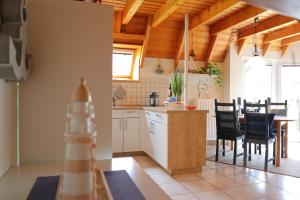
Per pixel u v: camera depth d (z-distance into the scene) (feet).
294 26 16.10
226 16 15.56
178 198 8.36
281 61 19.98
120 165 3.65
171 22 16.31
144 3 13.56
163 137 11.12
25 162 3.92
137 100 17.40
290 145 18.03
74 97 1.83
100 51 4.27
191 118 10.91
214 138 18.38
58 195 2.05
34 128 3.95
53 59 4.02
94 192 1.86
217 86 19.38
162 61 18.03
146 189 2.66
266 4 9.11
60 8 4.06
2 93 3.22
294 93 19.92
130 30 16.03
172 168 10.65
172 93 14.62
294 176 10.72
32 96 3.94
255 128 12.03
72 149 1.76
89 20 4.21
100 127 4.30
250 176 10.72
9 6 2.68
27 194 2.56
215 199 8.30
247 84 19.52
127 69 17.84
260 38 18.53
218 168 11.93
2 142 3.22
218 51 18.79
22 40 2.87
